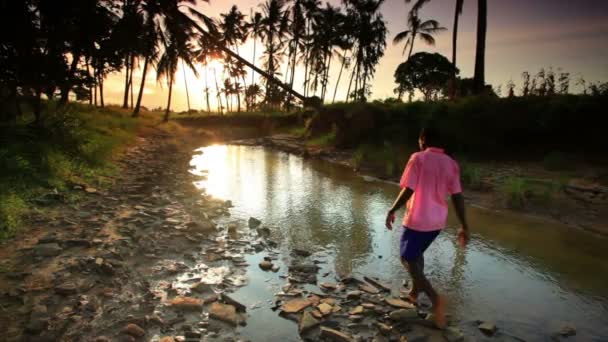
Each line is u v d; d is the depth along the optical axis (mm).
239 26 44031
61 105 12875
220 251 4660
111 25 12289
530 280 4125
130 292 3428
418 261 3250
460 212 3180
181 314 3109
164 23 24797
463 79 42000
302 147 19141
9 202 5105
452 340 2912
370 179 10594
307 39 40031
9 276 3459
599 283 4070
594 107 11164
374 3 34188
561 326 3178
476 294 3762
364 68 39281
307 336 2896
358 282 3934
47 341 2576
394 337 2920
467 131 13281
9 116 10906
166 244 4746
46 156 7570
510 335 3033
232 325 2998
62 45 10125
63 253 4098
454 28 18828
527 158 11773
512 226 6219
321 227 5906
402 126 15648
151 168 10703
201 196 7617
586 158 10508
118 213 5816
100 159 9555
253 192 8477
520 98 13281
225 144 22031
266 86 46406
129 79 34031
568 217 6625
